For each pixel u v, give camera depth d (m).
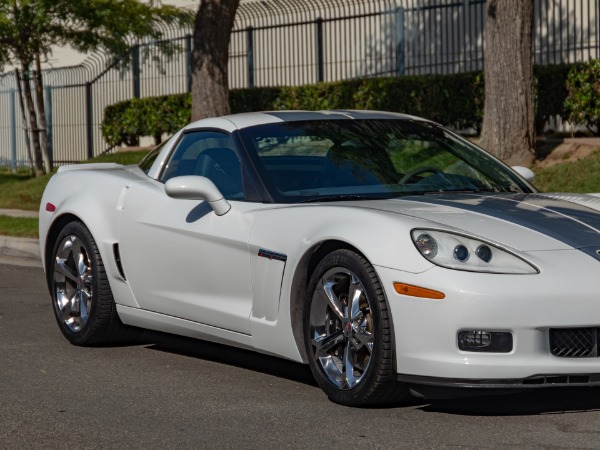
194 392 6.82
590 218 6.39
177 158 7.95
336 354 6.44
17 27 24.34
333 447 5.48
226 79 20.48
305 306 6.48
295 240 6.50
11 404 6.52
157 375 7.36
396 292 5.85
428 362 5.76
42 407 6.44
